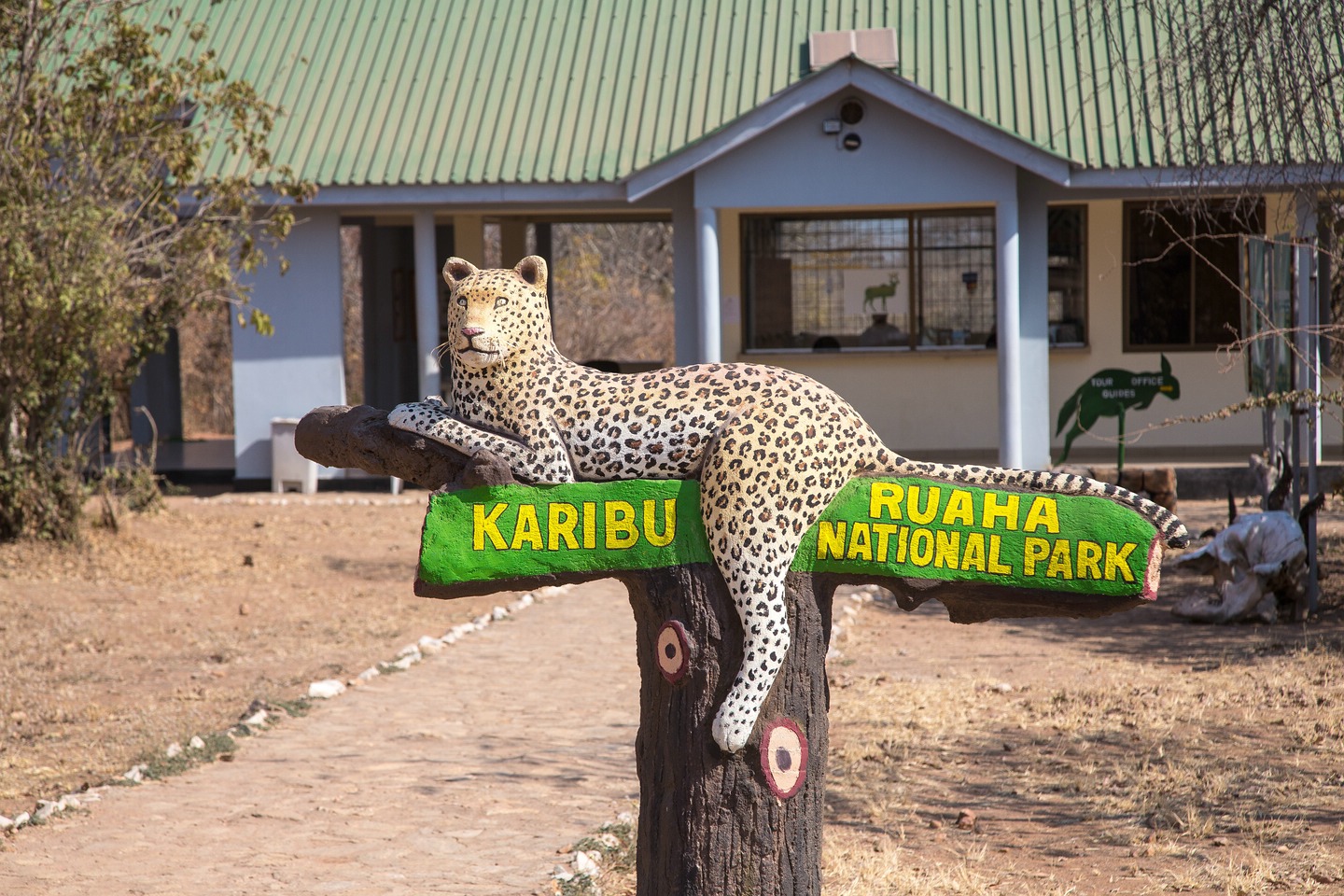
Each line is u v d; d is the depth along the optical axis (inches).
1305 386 396.2
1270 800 242.1
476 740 292.2
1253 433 748.6
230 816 241.8
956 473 136.6
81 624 420.2
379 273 884.0
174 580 491.5
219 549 551.5
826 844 223.3
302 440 148.6
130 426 980.6
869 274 754.2
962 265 748.0
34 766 281.1
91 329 494.9
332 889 204.8
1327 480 614.2
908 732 289.3
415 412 142.5
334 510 672.4
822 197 649.6
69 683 353.7
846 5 758.5
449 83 737.6
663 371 141.5
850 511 136.8
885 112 643.5
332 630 420.5
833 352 754.8
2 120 486.6
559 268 1422.2
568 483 138.2
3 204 472.4
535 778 263.4
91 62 517.7
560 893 200.8
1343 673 327.0
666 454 136.6
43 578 481.1
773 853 139.3
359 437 144.3
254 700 328.8
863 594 456.1
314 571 516.7
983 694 319.6
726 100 712.4
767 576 134.8
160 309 545.3
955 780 258.2
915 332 753.6
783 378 139.2
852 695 319.9
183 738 297.4
